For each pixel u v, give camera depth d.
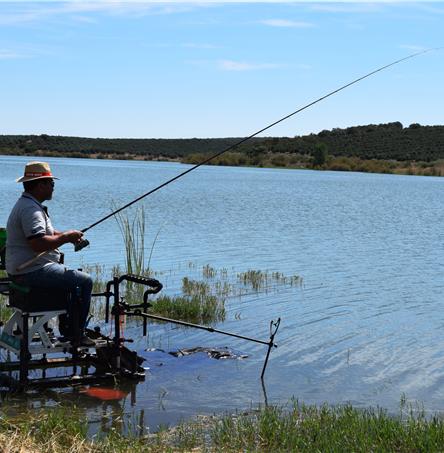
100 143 163.12
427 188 63.09
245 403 7.53
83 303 7.77
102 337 8.55
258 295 12.98
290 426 6.55
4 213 26.95
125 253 17.61
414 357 9.31
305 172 104.12
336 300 12.67
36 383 7.67
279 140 138.75
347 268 16.34
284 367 8.85
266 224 26.61
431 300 12.80
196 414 7.14
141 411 7.18
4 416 6.67
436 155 121.88
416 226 27.59
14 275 7.56
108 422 6.82
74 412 7.03
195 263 16.59
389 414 7.21
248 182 65.44
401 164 116.06
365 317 11.45
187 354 9.29
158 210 31.78
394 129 138.00
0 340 8.14
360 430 6.32
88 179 60.62
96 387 7.88
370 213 33.88
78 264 15.74
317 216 31.11
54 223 24.61
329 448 5.91
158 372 8.52
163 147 161.75
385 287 13.98
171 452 5.89
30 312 7.61
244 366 8.86
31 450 5.70
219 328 10.61
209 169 106.69
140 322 10.85
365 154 126.19
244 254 18.31
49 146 158.38
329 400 7.69
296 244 20.77
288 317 11.37
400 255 18.83
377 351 9.55
